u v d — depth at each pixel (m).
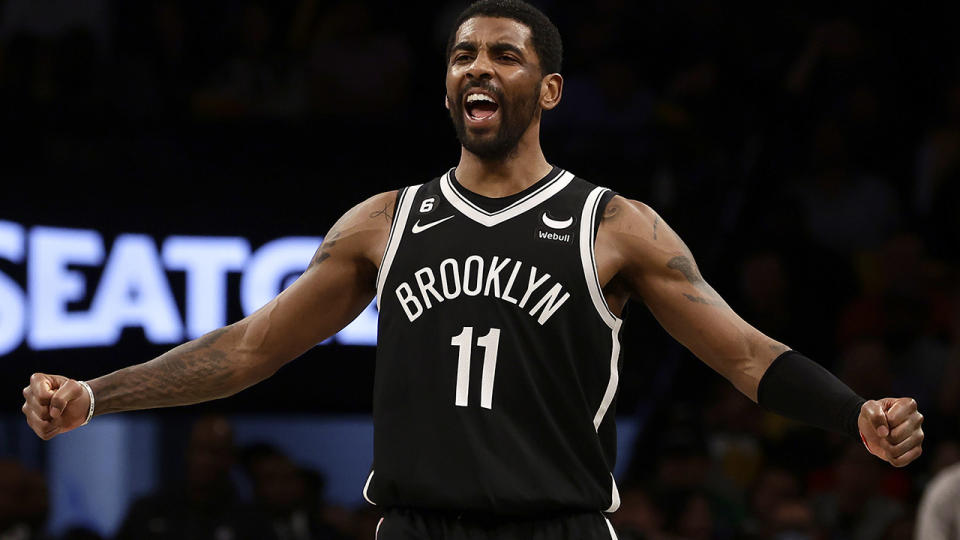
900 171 18.00
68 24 17.02
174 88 16.56
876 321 15.93
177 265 14.09
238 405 14.27
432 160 14.86
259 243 14.30
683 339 5.82
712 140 17.16
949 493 10.05
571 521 5.49
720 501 13.62
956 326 15.51
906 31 19.16
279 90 16.83
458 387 5.50
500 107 5.68
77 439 19.34
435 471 5.45
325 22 17.17
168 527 13.06
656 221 5.80
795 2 19.08
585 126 16.50
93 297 13.85
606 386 5.62
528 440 5.49
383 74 17.00
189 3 17.19
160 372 5.86
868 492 13.20
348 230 5.96
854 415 5.27
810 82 17.98
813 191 17.33
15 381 13.51
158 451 19.62
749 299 16.05
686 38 18.34
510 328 5.53
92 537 13.95
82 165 14.04
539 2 18.22
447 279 5.62
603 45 17.91
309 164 14.57
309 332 5.98
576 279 5.58
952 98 17.89
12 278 13.63
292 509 13.56
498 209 5.72
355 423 19.09
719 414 14.88
